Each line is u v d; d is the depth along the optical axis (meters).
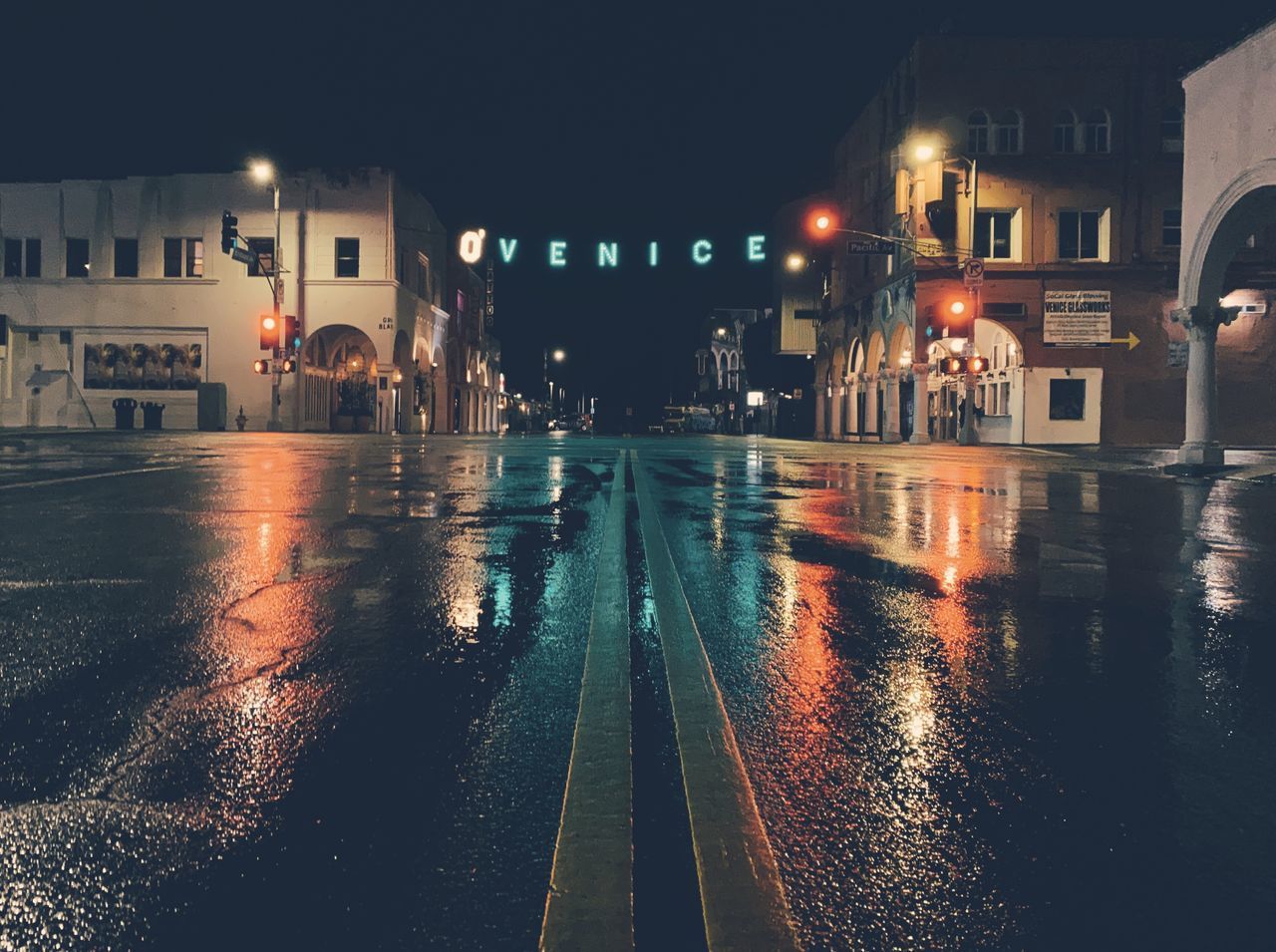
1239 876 2.21
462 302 69.44
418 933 1.91
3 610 4.91
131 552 6.89
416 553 7.01
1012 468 19.81
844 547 7.64
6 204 48.69
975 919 2.00
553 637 4.47
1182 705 3.52
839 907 2.03
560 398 150.00
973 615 5.11
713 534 8.36
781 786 2.69
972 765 2.89
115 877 2.13
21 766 2.77
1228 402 37.47
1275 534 8.78
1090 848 2.34
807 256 57.59
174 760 2.84
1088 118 38.25
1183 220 18.45
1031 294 37.94
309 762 2.83
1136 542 8.19
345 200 48.91
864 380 46.84
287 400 48.38
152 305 48.50
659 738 3.09
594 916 1.94
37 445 25.03
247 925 1.94
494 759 2.87
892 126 41.97
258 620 4.75
